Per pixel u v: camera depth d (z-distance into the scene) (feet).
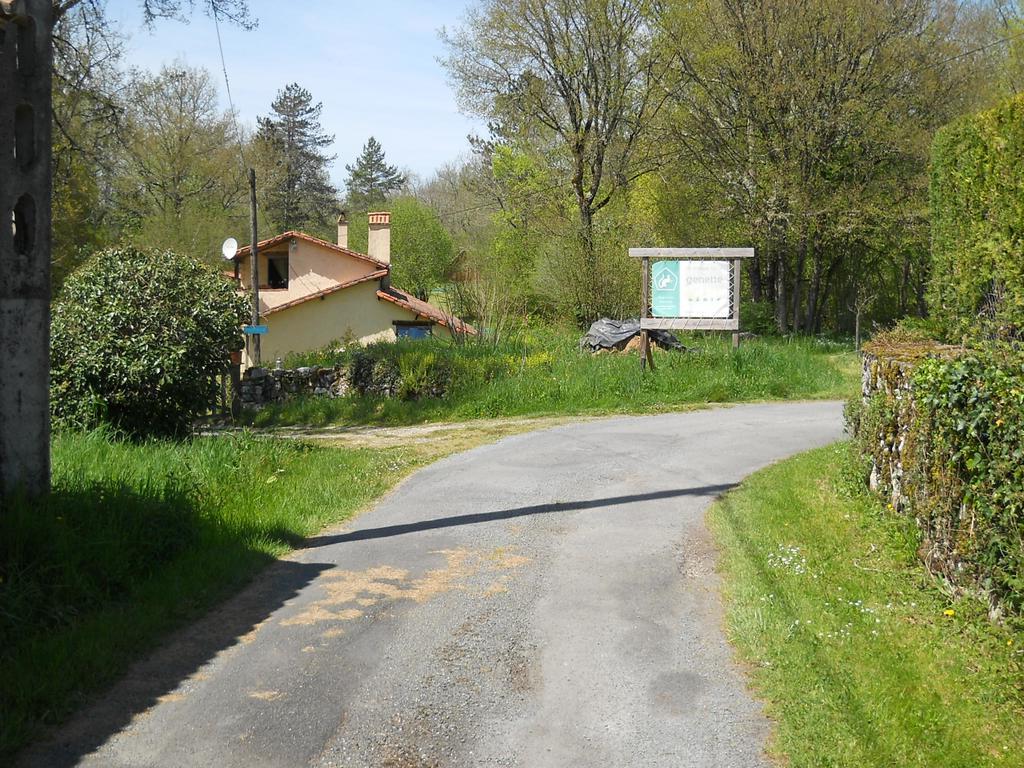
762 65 95.96
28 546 19.38
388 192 317.22
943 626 17.26
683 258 57.62
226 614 19.25
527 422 49.88
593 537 24.72
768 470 31.94
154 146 143.54
